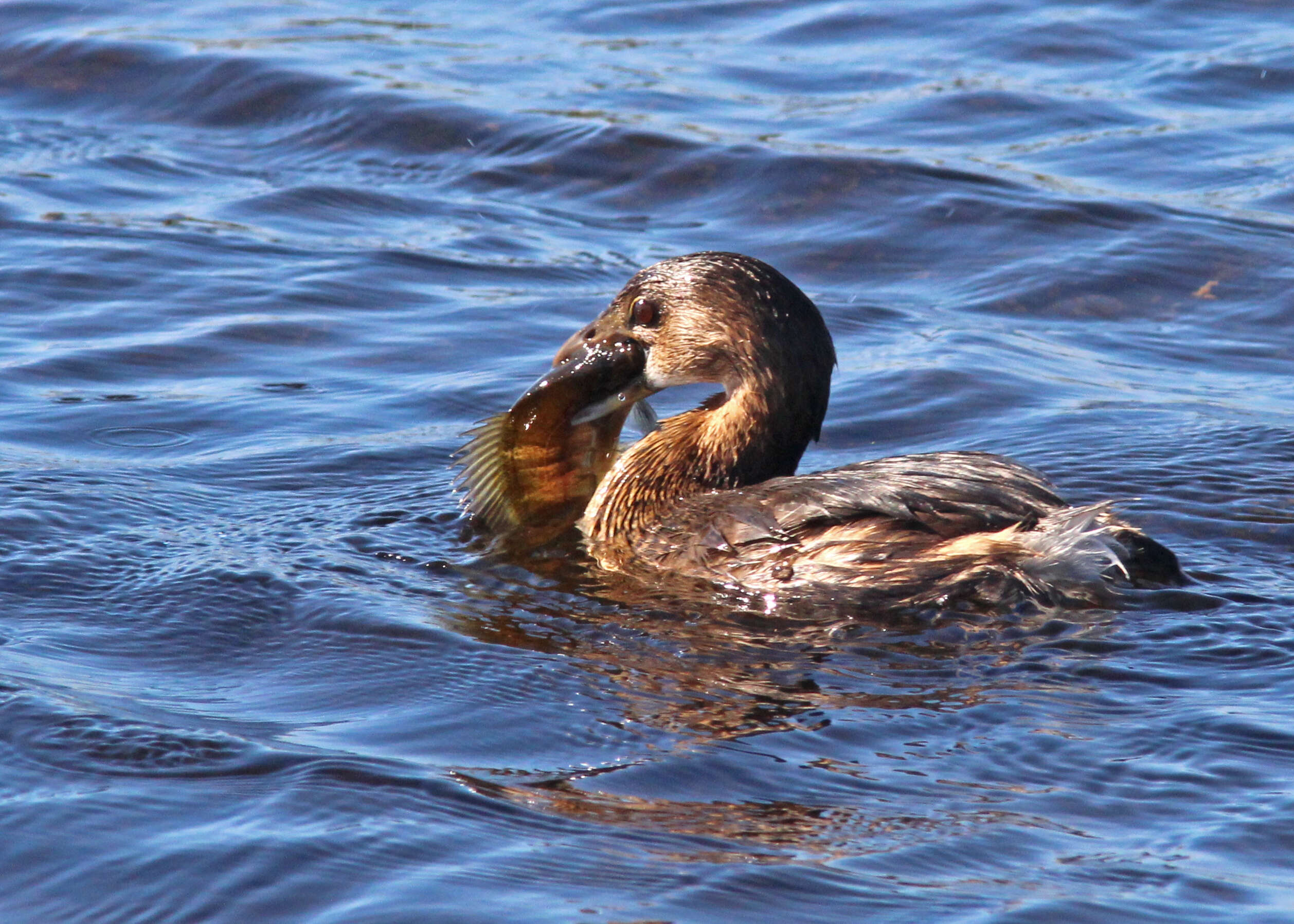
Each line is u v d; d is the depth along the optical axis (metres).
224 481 12.07
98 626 9.38
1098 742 7.86
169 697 8.41
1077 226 17.53
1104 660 8.84
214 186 18.98
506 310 15.96
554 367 11.67
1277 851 6.86
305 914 6.45
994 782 7.50
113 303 15.77
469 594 10.09
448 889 6.60
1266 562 10.54
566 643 9.26
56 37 22.84
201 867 6.73
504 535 11.23
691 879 6.68
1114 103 20.47
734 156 19.16
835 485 10.12
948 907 6.46
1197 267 16.69
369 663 8.92
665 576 10.45
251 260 17.00
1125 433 13.16
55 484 11.67
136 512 11.27
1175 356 15.06
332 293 16.23
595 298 16.28
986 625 9.32
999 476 9.97
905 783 7.49
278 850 6.85
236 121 20.81
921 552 9.62
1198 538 11.02
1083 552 9.32
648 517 11.23
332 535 11.07
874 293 16.52
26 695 8.23
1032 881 6.65
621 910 6.45
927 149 19.31
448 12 24.50
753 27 23.72
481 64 22.14
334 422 13.38
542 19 24.16
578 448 11.58
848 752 7.81
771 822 7.15
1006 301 16.28
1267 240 17.05
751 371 11.17
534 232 17.92
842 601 9.69
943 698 8.44
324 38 23.11
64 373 14.18
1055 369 14.73
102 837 6.95
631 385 11.66
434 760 7.70
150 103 21.31
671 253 17.28
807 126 20.02
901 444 13.24
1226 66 21.38
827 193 18.44
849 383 14.40
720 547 10.34
